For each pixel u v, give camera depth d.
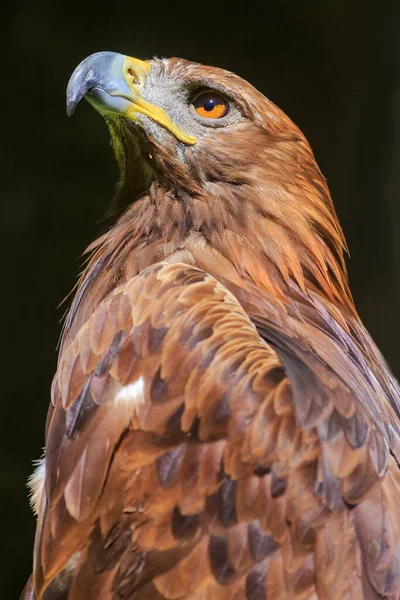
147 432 3.76
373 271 5.33
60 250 4.93
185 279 3.79
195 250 3.86
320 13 5.23
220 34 5.17
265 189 3.87
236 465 3.74
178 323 3.77
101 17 5.08
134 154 3.89
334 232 3.89
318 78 5.26
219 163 3.87
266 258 3.86
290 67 5.23
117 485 3.76
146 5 5.12
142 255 3.86
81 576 3.76
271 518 3.74
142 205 3.88
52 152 5.00
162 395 3.76
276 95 5.21
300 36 5.23
